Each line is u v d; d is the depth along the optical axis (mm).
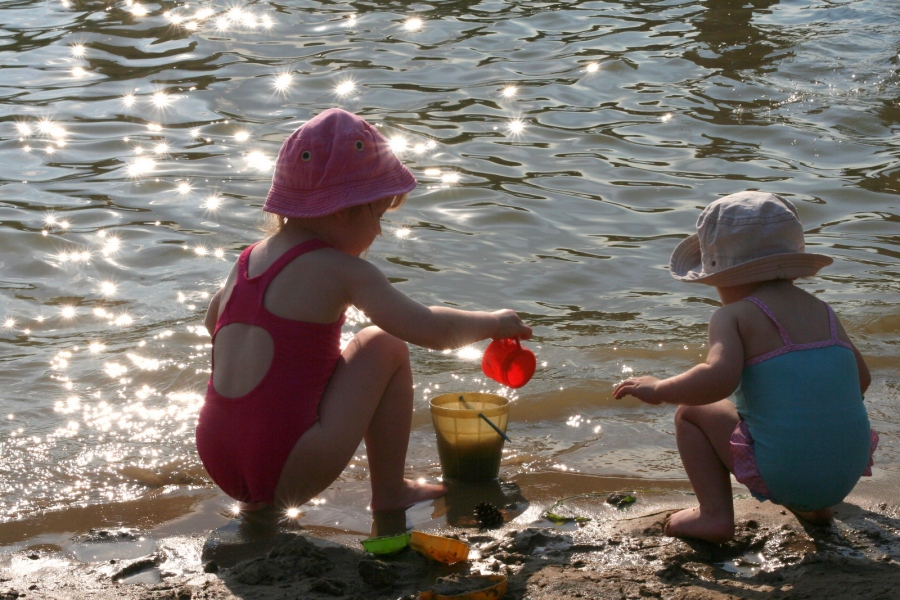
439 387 3895
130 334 4305
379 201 2803
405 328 2723
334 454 2717
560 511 2854
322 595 2268
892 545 2568
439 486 3023
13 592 2283
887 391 3793
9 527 2764
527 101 8008
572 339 4316
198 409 3674
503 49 9484
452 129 7336
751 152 6918
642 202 6043
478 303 4664
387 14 10719
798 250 2674
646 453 3334
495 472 3131
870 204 5980
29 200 5898
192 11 10766
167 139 7125
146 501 2955
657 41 9727
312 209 2697
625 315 4582
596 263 5184
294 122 7480
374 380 2787
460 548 2455
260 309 2715
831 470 2502
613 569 2426
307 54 9289
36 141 7031
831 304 4641
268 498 2768
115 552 2600
